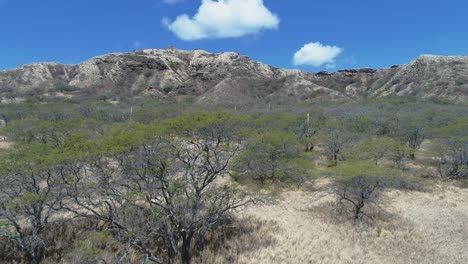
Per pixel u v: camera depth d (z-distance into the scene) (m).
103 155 15.94
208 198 18.30
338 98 111.31
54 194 15.84
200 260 16.73
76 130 30.05
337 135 37.50
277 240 18.83
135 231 15.73
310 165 29.03
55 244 17.38
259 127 40.25
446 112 57.97
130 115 54.03
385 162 36.69
